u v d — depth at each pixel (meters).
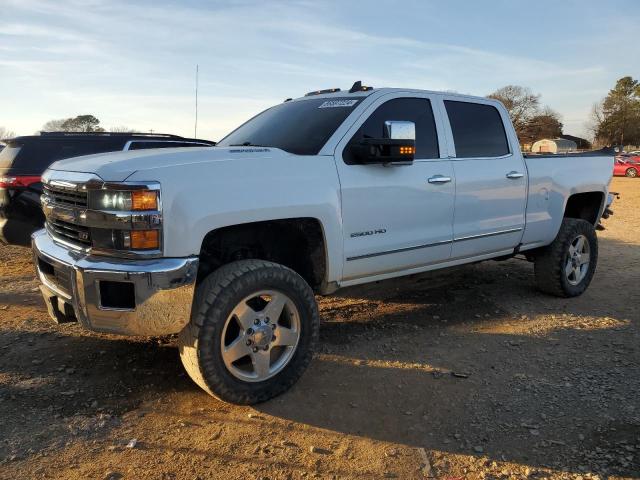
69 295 3.29
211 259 3.68
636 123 82.69
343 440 3.13
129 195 3.02
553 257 5.80
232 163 3.39
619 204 17.55
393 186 4.20
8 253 8.32
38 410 3.37
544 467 2.88
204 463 2.89
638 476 2.78
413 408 3.51
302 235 3.90
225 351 3.30
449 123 4.81
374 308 5.55
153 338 4.59
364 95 4.39
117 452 2.97
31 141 7.05
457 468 2.88
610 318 5.33
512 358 4.32
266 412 3.42
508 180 5.16
